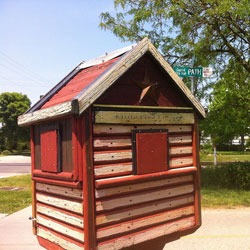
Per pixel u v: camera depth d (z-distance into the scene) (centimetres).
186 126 298
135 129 255
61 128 251
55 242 264
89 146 225
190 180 297
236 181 832
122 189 242
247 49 856
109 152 238
